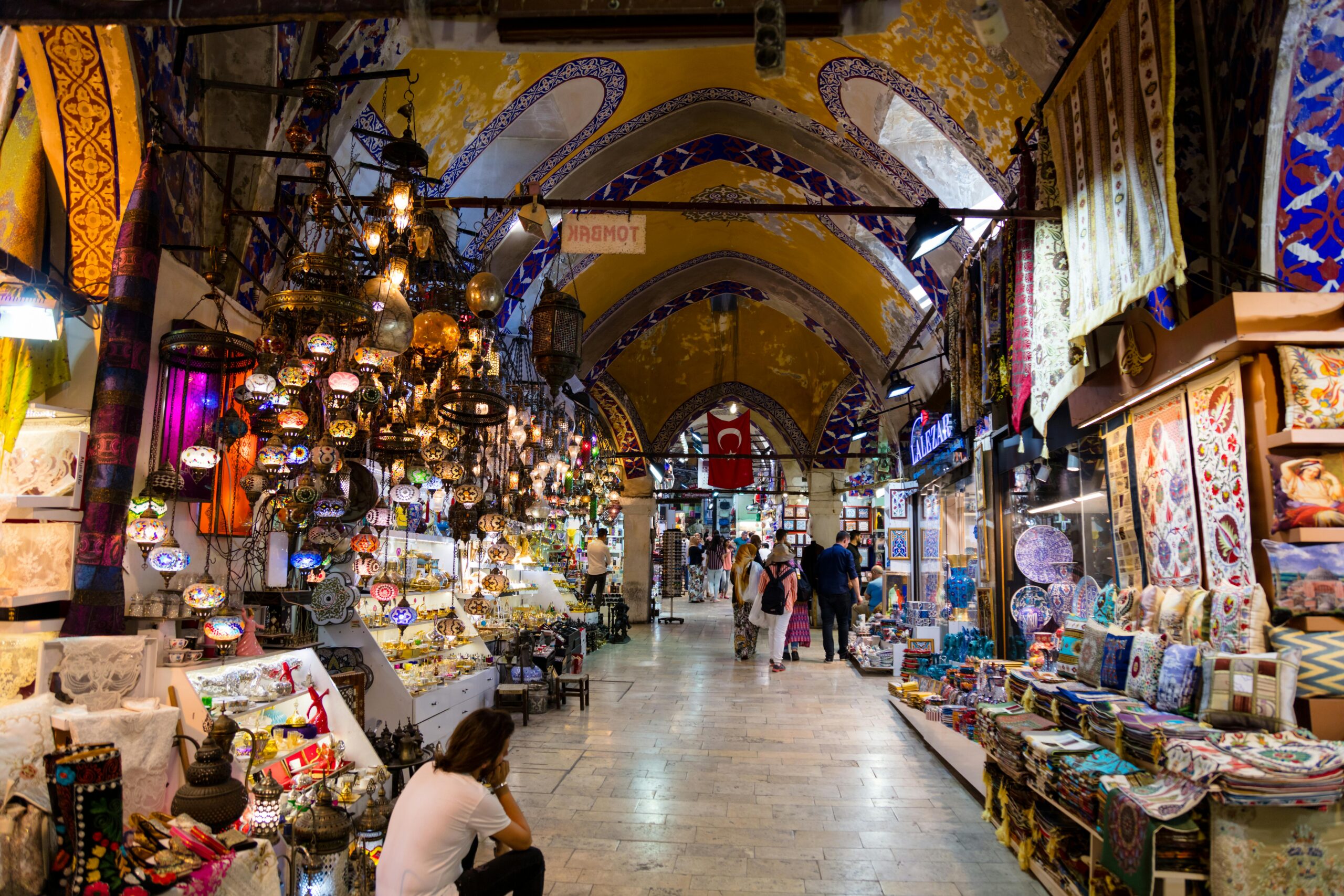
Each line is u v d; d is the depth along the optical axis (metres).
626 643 13.68
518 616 9.98
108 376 3.44
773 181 9.84
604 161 8.99
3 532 3.44
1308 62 3.34
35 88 3.73
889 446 13.35
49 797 2.15
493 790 2.91
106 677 3.06
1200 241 4.00
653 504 17.20
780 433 17.12
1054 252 4.77
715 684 9.45
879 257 9.84
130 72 3.74
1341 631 3.01
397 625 6.05
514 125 7.81
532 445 7.91
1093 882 3.14
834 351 14.41
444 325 4.34
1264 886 2.56
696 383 17.06
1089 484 5.41
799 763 5.85
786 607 10.57
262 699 3.73
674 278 13.30
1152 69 3.62
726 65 7.94
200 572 4.33
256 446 4.55
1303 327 3.22
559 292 5.63
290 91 4.21
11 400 3.45
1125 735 3.27
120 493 3.38
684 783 5.31
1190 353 3.60
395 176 4.22
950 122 6.56
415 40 2.28
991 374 5.98
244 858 2.49
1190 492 3.81
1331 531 3.07
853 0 2.24
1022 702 4.48
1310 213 3.44
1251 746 2.73
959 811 4.79
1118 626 4.18
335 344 3.68
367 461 5.62
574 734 6.73
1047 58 4.90
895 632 10.65
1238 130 3.73
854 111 7.57
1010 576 7.19
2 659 2.94
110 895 2.08
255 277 4.32
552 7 2.26
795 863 3.95
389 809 3.66
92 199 3.94
